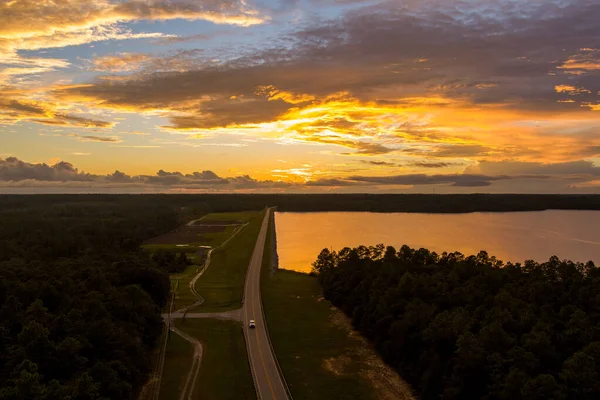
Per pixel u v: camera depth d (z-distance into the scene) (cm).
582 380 6462
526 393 6481
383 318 10150
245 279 16438
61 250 16738
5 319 7769
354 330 11425
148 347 9538
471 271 11819
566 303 9469
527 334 7806
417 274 12012
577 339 7650
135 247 19862
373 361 9656
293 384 8394
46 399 5700
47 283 9344
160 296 12738
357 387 8469
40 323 7544
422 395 8175
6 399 5609
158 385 8119
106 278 11525
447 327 8569
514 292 10056
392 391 8400
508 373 7131
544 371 7131
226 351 9744
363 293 12162
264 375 8650
